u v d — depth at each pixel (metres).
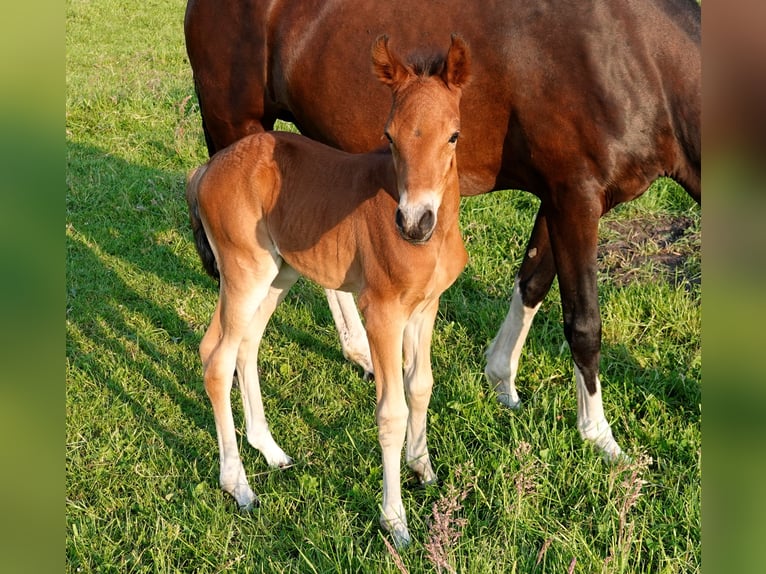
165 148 7.70
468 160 4.15
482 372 4.61
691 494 3.50
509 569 3.21
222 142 5.11
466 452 3.97
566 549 3.27
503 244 5.86
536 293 4.30
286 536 3.55
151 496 3.82
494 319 5.12
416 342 3.68
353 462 3.98
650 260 5.68
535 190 4.11
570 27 3.79
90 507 3.73
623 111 3.75
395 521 3.51
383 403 3.43
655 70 3.73
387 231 3.28
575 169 3.88
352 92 4.34
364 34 4.27
